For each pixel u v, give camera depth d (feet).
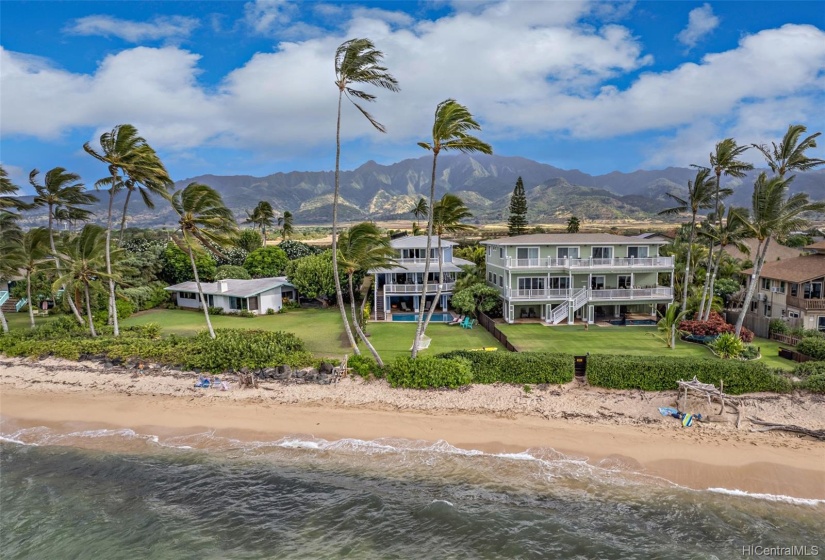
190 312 176.04
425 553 51.80
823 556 49.88
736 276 166.50
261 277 216.54
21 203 128.88
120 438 77.46
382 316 157.79
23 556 52.29
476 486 63.16
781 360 99.81
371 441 74.90
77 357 109.19
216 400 90.02
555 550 51.72
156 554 52.34
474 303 144.77
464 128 86.94
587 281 147.84
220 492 63.16
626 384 85.15
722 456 67.41
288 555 51.90
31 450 74.23
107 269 123.03
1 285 191.83
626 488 61.77
